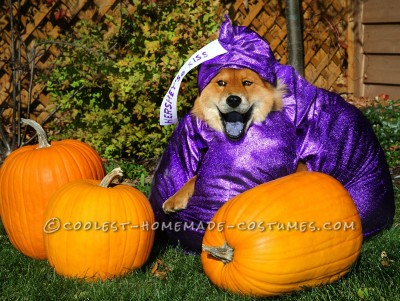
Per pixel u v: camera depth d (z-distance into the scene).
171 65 2.94
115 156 3.10
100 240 1.65
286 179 1.61
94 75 3.00
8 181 1.84
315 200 1.54
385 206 1.97
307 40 4.18
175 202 1.83
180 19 2.97
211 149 1.79
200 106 1.81
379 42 4.26
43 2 3.26
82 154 1.90
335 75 4.39
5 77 3.26
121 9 3.07
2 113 3.25
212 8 3.06
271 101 1.77
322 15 4.22
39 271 1.76
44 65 3.30
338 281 1.59
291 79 1.85
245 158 1.75
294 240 1.50
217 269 1.58
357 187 1.90
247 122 1.76
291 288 1.53
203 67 1.79
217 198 1.77
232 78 1.74
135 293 1.59
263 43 1.78
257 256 1.50
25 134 3.15
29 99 3.09
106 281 1.68
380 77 4.30
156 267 1.78
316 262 1.52
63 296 1.60
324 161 1.83
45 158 1.84
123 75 2.98
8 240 2.05
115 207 1.67
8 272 1.76
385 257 1.79
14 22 3.18
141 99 2.99
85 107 3.08
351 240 1.57
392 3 4.14
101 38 3.10
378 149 1.99
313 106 1.85
